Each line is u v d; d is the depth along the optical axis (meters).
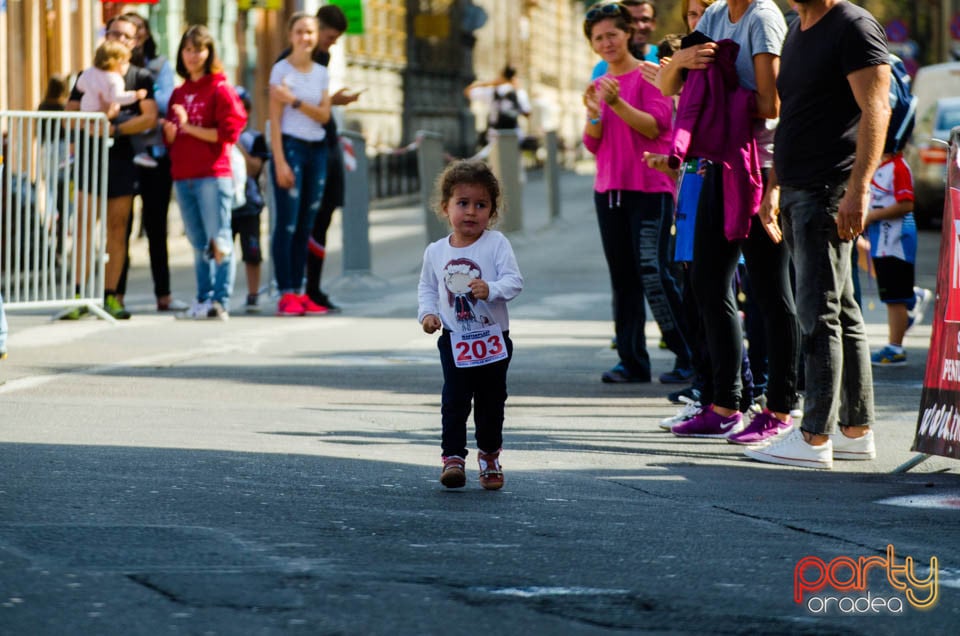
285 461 11.55
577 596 7.53
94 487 10.14
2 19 33.88
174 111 22.89
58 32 36.62
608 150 16.41
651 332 22.38
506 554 8.47
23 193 21.70
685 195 12.87
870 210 18.39
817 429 11.86
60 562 7.93
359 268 29.16
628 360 16.92
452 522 9.38
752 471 11.71
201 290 23.58
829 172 11.58
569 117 131.38
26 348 19.47
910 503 10.38
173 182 24.14
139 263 34.47
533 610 7.24
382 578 7.78
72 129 22.09
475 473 11.38
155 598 7.27
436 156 32.28
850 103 11.52
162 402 15.05
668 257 16.44
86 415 13.95
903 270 18.42
